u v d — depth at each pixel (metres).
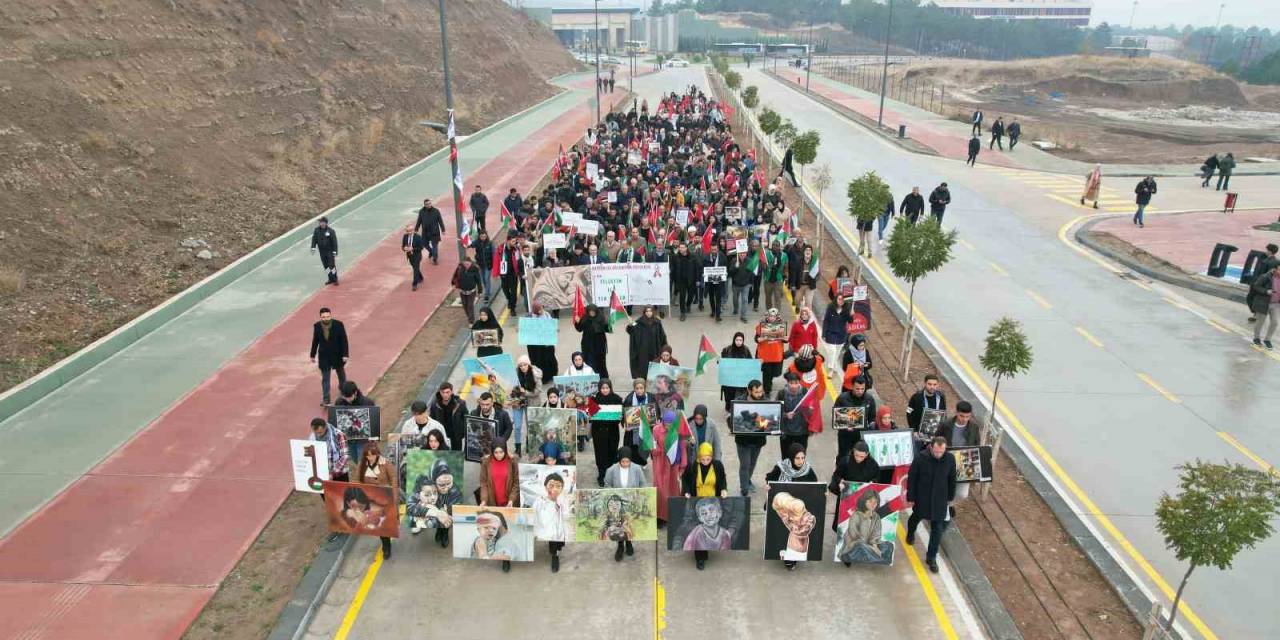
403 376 14.52
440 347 15.83
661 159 31.25
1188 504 7.64
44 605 8.84
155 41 27.88
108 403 13.44
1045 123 58.56
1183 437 12.80
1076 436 12.80
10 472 11.38
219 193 23.25
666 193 23.59
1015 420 13.31
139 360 15.08
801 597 9.18
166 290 17.88
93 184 19.94
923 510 9.34
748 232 19.20
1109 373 15.09
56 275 16.86
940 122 53.66
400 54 46.16
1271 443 12.62
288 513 10.55
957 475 9.49
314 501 10.81
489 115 47.09
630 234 18.50
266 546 9.90
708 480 9.41
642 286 16.83
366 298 18.44
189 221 21.16
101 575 9.34
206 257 19.64
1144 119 67.12
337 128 32.44
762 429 10.27
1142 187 25.92
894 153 40.44
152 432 12.51
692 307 18.44
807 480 9.50
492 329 13.21
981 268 21.48
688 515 9.29
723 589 9.32
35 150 19.34
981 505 10.85
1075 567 9.63
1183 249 23.17
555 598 9.19
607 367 15.00
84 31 24.98
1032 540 10.12
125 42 26.28
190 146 24.20
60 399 13.55
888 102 67.12
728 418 11.52
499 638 8.59
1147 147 45.94
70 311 16.02
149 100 24.81
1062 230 25.59
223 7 34.16
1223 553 7.43
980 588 9.13
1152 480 11.59
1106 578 9.38
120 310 16.62
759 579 9.49
